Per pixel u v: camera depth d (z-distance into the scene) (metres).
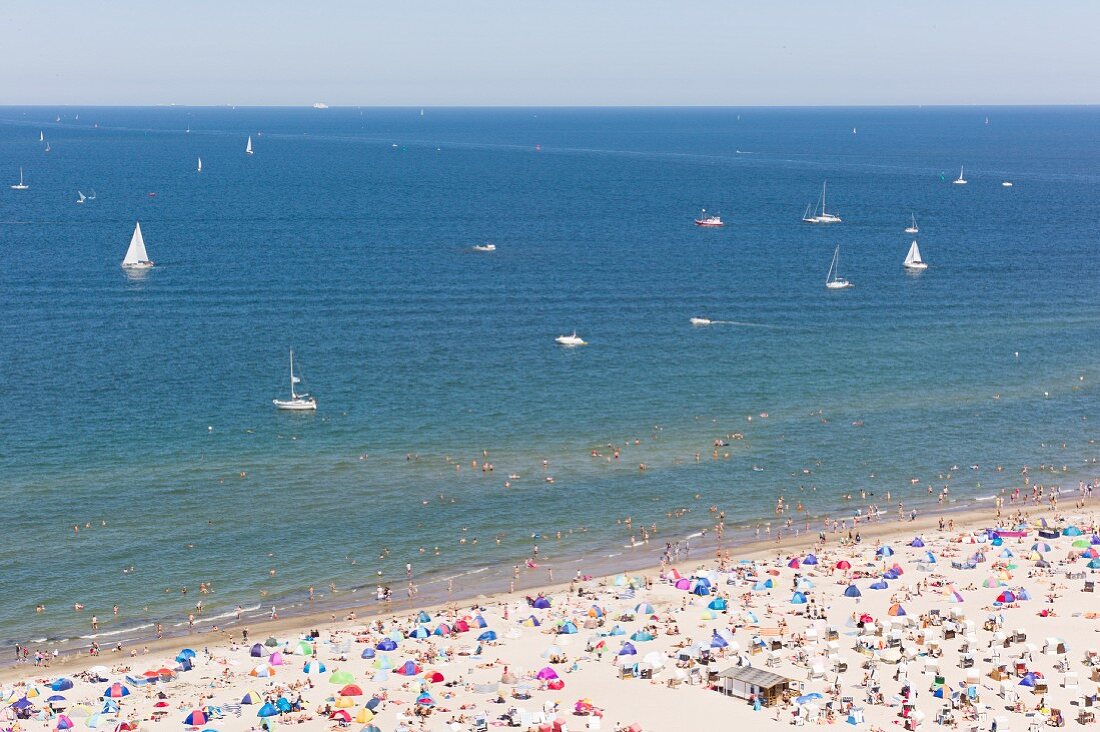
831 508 102.19
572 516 99.50
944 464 112.69
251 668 72.81
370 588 86.38
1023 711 64.75
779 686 67.06
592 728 63.56
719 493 104.88
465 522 97.94
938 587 84.38
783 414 125.81
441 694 68.50
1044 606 80.62
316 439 115.44
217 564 89.50
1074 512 101.31
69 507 98.44
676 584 85.31
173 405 124.81
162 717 65.94
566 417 123.31
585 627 78.62
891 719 64.31
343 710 66.00
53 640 78.06
